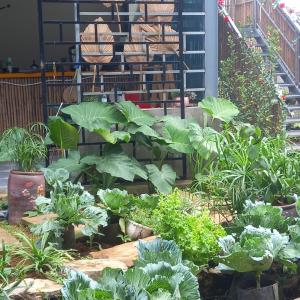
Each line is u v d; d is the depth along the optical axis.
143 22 4.61
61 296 2.45
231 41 6.09
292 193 3.47
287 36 7.02
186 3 5.13
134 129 4.35
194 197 3.71
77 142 4.23
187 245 2.73
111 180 4.18
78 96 4.74
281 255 2.76
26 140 3.77
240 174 3.32
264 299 2.68
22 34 7.29
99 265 2.72
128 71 5.12
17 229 3.44
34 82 6.03
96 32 4.50
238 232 3.01
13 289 2.38
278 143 3.83
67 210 2.94
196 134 4.38
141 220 3.39
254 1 7.26
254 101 5.75
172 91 4.82
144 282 2.23
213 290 2.98
